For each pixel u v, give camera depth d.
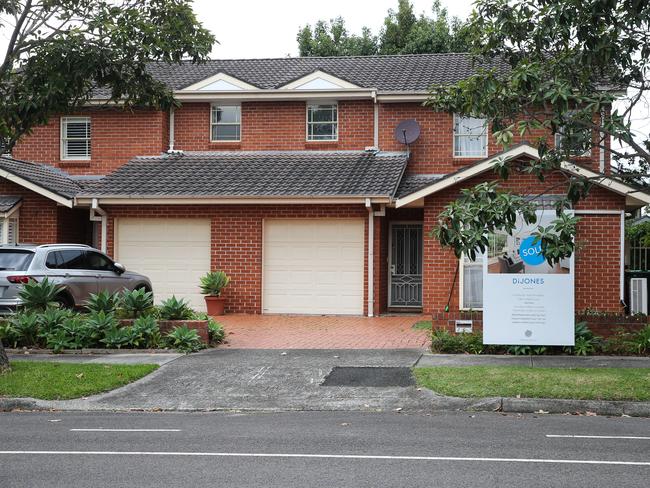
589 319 14.45
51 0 13.09
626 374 11.66
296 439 8.67
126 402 11.25
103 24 13.10
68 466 7.39
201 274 21.05
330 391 11.60
